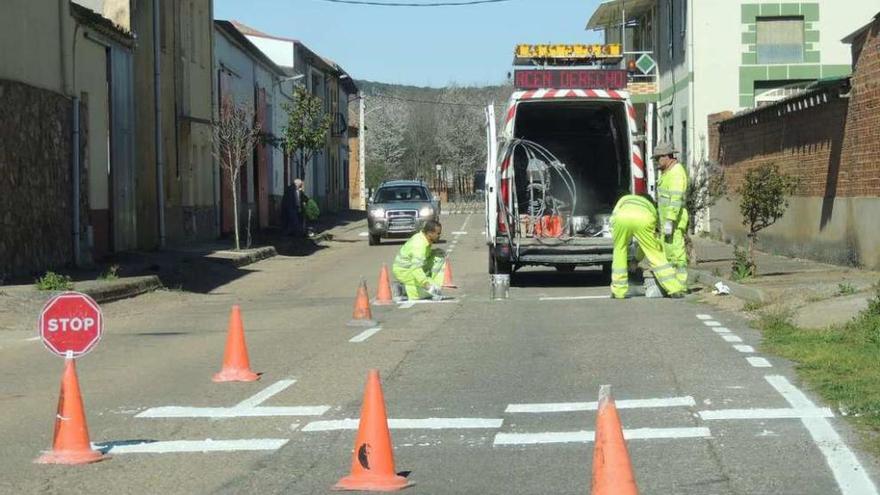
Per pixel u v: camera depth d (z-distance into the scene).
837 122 22.62
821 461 7.26
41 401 10.05
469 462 7.53
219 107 37.81
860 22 36.09
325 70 67.88
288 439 8.32
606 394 5.74
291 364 11.80
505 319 15.22
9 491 6.96
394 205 39.59
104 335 14.84
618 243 17.91
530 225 20.56
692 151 36.38
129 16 27.66
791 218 26.05
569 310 16.11
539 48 21.58
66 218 22.98
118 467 7.55
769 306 15.34
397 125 112.00
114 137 26.66
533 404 9.36
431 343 13.05
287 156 47.88
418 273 18.56
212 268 27.38
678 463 7.34
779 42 36.44
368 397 6.92
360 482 6.82
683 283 17.94
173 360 12.38
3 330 15.30
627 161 20.80
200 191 36.38
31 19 21.03
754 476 6.97
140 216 29.44
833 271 20.84
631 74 43.38
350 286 23.84
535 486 6.90
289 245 36.44
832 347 11.48
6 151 19.64
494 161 20.92
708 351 11.80
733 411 8.80
